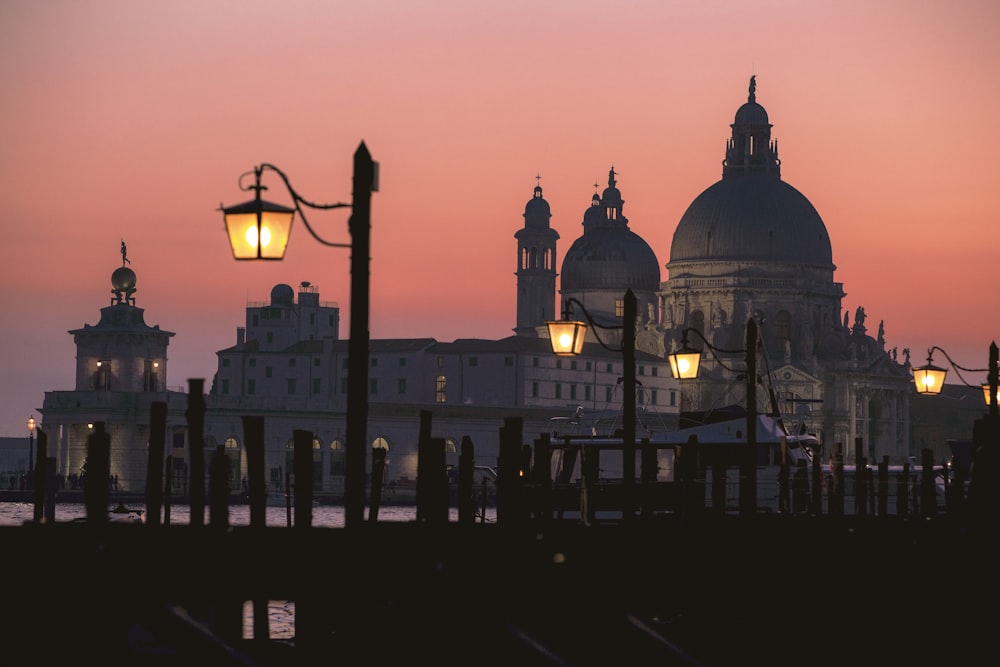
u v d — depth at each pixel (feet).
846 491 618.85
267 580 237.25
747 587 292.81
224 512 283.59
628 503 364.79
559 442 543.80
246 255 224.74
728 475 538.47
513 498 371.15
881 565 312.71
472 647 249.96
